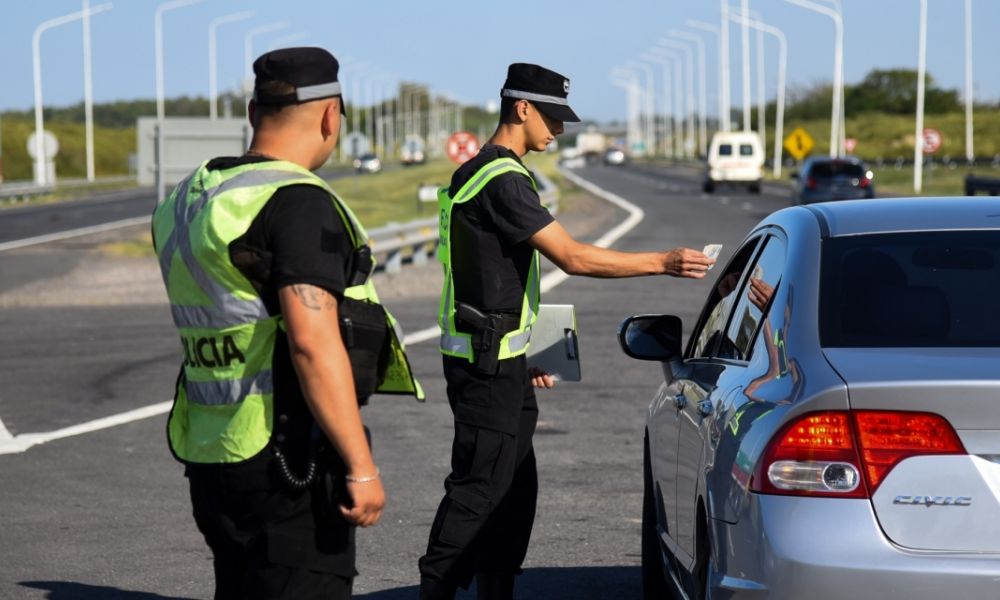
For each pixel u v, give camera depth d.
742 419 7.52
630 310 33.50
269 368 6.57
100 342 29.47
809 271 8.05
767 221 9.76
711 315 10.40
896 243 8.18
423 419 20.42
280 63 6.76
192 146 52.09
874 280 7.83
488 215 10.01
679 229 64.69
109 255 54.69
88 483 16.23
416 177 158.62
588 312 33.16
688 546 9.10
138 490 15.84
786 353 7.54
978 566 6.50
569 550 13.08
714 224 69.06
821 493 6.78
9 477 16.59
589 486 15.86
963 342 7.34
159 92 138.38
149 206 111.94
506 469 10.13
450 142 80.06
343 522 6.70
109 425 20.06
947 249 8.09
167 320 33.44
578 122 10.46
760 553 6.89
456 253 10.17
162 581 12.10
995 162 160.88
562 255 9.84
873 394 6.75
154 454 17.98
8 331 31.62
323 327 6.34
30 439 18.98
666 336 10.45
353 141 94.94
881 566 6.56
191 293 6.65
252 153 6.82
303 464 6.60
